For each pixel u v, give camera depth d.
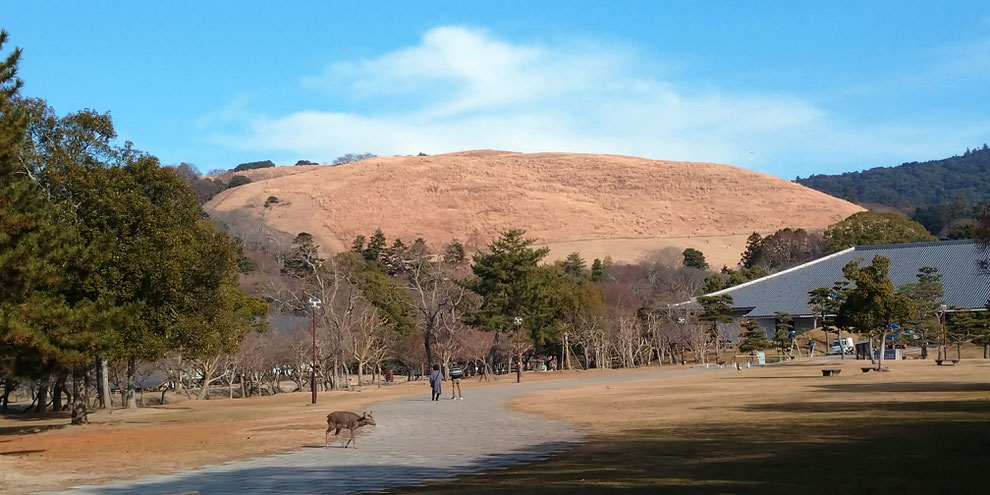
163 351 35.19
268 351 67.50
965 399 30.00
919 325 71.31
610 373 72.25
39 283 24.09
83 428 34.38
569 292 86.44
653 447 20.70
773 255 134.62
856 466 15.80
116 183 35.28
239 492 16.47
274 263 113.50
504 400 42.06
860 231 118.75
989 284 85.75
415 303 84.69
